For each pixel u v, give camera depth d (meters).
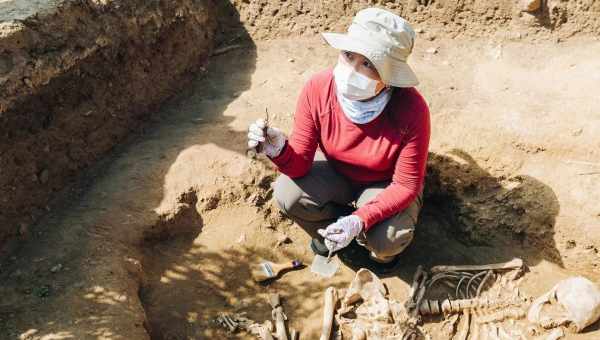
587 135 3.01
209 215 3.07
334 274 2.92
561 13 3.65
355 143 2.45
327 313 2.68
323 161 2.73
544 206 2.93
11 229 2.71
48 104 2.88
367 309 2.69
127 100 3.34
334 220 2.83
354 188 2.73
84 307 2.43
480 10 3.76
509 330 2.65
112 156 3.23
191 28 3.78
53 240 2.73
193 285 2.83
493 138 3.10
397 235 2.57
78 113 3.06
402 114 2.32
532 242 2.99
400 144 2.38
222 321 2.67
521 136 3.07
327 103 2.42
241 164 3.12
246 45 4.04
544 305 2.67
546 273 2.89
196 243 3.00
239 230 3.05
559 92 3.33
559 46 3.68
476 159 3.08
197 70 3.86
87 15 3.05
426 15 3.87
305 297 2.82
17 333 2.29
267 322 2.68
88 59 3.05
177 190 3.02
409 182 2.44
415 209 2.66
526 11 3.69
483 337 2.63
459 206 3.09
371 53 2.11
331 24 3.97
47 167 2.91
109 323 2.38
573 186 2.91
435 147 3.13
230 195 3.08
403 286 2.86
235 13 4.08
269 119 3.35
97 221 2.82
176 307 2.73
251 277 2.90
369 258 2.99
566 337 2.58
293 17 4.02
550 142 3.03
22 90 2.72
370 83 2.23
